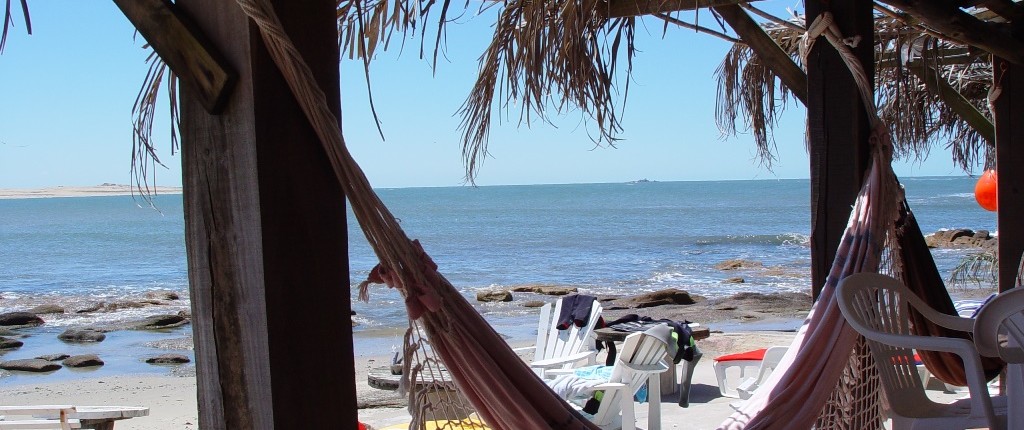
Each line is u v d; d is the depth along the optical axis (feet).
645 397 20.65
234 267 4.69
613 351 20.54
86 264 107.65
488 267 94.58
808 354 8.55
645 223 177.68
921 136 19.85
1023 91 15.83
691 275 79.82
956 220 153.28
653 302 55.72
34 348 44.55
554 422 6.13
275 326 4.64
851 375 9.05
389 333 45.85
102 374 36.14
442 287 5.52
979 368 8.18
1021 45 14.56
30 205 431.02
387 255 5.08
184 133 4.82
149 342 45.85
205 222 4.77
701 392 22.06
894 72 19.29
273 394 4.62
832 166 10.19
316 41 4.92
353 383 5.14
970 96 22.12
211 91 4.58
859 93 10.00
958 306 20.79
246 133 4.59
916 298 9.88
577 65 11.03
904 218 10.70
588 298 21.09
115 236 165.48
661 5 11.15
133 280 86.63
